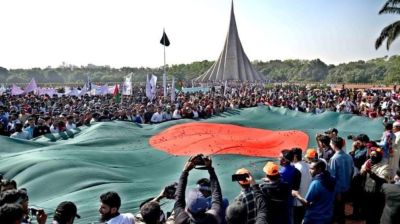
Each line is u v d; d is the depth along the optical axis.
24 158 10.52
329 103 27.98
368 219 8.51
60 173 9.44
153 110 21.23
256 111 19.11
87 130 14.38
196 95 42.34
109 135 13.47
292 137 14.07
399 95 42.12
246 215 5.30
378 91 54.09
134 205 7.87
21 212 4.23
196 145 12.28
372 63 165.25
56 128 15.77
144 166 10.69
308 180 7.87
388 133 12.05
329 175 7.10
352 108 26.39
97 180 9.24
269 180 6.04
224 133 14.34
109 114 19.70
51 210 7.56
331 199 7.05
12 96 38.59
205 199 4.70
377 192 8.12
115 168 10.28
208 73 120.31
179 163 10.73
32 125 15.42
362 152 9.95
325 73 191.62
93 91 46.41
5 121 18.12
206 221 4.57
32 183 9.18
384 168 8.37
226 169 10.14
